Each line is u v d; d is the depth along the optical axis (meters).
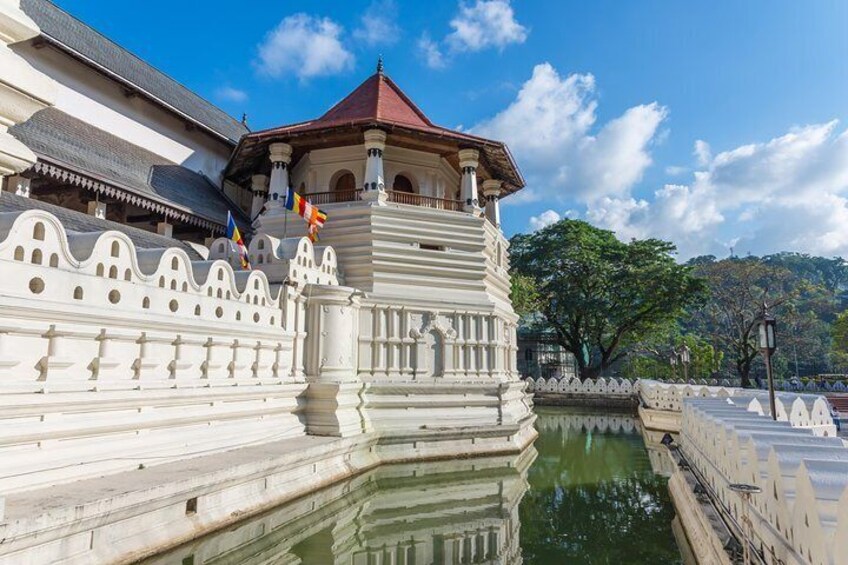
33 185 19.17
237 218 25.41
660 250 49.50
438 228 22.05
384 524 12.97
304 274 17.62
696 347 62.66
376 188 21.69
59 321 9.52
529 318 61.41
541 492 16.00
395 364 19.94
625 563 10.62
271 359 15.52
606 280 48.31
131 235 17.28
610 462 20.50
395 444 18.41
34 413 8.96
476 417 20.36
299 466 13.63
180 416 11.92
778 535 6.55
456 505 14.52
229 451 13.14
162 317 11.55
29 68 4.61
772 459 6.96
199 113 29.16
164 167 24.17
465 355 21.27
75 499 8.32
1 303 8.48
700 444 12.44
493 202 27.91
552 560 10.84
